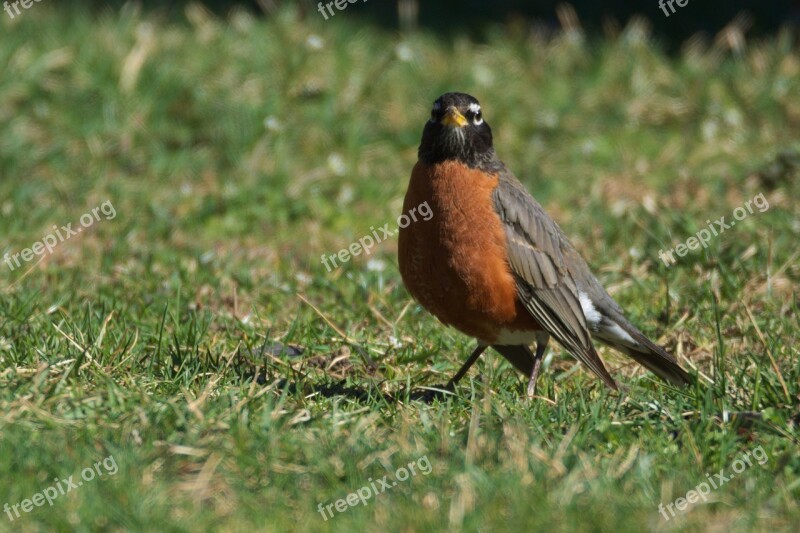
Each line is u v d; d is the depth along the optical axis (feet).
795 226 45.24
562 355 36.65
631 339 34.12
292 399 30.01
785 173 50.98
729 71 64.75
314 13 69.31
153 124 57.31
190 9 68.95
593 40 70.03
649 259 43.60
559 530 22.81
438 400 31.27
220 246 47.14
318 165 55.83
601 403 29.96
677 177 54.34
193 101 58.54
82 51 60.49
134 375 31.01
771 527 23.43
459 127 32.12
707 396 29.19
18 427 26.61
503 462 25.62
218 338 35.73
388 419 29.17
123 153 55.72
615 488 24.71
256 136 56.95
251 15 67.56
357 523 23.04
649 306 39.88
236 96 58.90
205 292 40.73
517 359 34.14
